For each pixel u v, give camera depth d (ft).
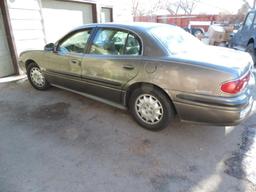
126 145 8.60
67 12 22.71
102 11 28.43
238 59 8.35
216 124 7.82
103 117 10.87
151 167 7.39
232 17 55.93
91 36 10.54
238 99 7.30
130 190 6.46
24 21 18.25
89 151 8.23
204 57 8.23
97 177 6.94
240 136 9.16
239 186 6.56
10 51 17.89
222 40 31.73
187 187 6.56
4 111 11.59
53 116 11.00
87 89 11.21
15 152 8.18
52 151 8.23
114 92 9.95
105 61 9.73
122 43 9.45
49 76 13.07
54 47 12.12
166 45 8.73
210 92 7.41
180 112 8.30
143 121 9.62
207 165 7.47
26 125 10.16
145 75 8.56
